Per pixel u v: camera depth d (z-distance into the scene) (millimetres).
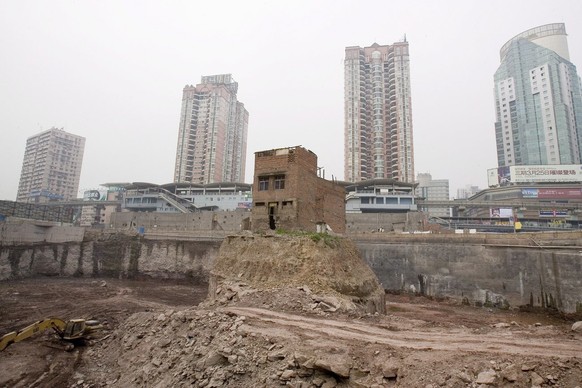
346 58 138250
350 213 75438
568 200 93000
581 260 36500
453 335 16641
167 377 16203
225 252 35781
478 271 46094
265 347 15422
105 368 22203
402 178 118750
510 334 16688
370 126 133250
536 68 142500
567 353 13203
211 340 17531
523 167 102375
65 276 68000
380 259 54406
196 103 151500
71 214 84500
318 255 29641
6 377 21938
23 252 64125
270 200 39031
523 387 10758
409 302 47594
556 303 38406
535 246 41719
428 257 50812
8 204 71125
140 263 68812
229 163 156375
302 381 12945
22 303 44156
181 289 58969
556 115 134875
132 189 114375
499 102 157375
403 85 126438
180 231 70250
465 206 94250
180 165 145000
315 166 43125
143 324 24562
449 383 11219
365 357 13609
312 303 23328
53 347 27094
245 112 178500
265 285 28203
